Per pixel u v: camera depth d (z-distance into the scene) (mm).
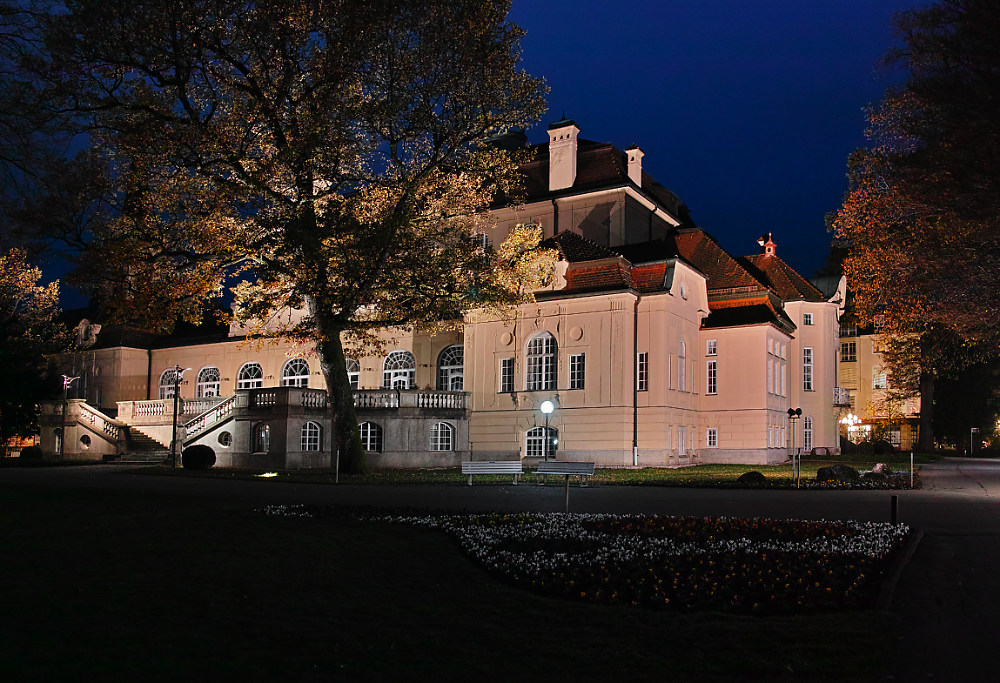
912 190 23359
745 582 10102
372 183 29594
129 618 8578
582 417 40562
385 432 39594
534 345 42562
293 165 27219
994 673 6953
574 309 41312
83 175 25812
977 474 33750
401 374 48281
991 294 25594
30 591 9781
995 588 10148
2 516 16672
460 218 33688
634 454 39406
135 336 60125
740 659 7254
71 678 6730
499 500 21031
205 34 26703
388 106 28172
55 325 53719
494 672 6977
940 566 11594
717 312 47281
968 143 19703
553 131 49719
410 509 17750
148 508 18250
